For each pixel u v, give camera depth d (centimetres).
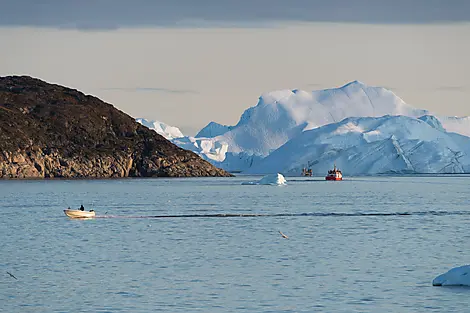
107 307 19562
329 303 19975
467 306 19500
